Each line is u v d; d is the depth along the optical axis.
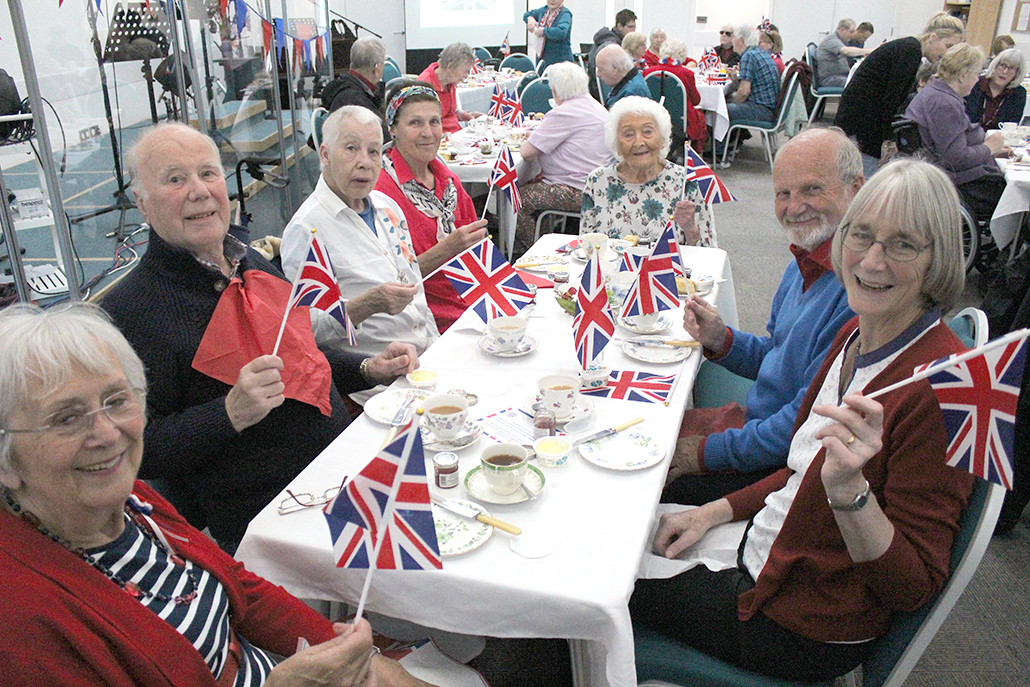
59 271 3.02
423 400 1.57
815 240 1.72
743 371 2.01
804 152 1.69
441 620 1.16
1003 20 9.34
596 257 1.63
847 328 1.36
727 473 1.79
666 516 1.53
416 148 2.63
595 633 1.09
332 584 1.21
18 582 0.83
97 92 3.14
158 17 3.44
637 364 1.86
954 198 1.11
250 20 4.61
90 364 0.88
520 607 1.11
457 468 1.34
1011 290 2.45
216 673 1.08
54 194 2.50
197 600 1.05
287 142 5.46
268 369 1.42
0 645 0.80
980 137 4.23
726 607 1.30
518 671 1.83
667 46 7.68
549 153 4.23
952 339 1.14
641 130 2.82
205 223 1.50
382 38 11.14
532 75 7.48
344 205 2.18
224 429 1.42
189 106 3.84
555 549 1.18
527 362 1.85
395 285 2.01
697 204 2.99
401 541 1.00
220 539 1.67
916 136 4.19
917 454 1.08
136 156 1.47
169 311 1.51
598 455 1.42
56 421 0.86
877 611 1.20
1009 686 1.78
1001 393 0.98
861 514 1.05
